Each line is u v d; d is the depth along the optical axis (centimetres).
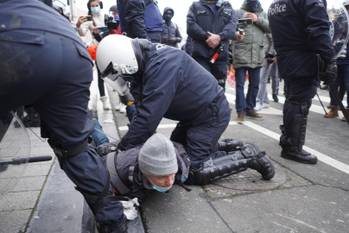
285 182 292
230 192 271
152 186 223
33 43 138
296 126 334
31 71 140
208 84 275
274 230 221
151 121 237
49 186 260
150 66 238
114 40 239
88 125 172
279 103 705
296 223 230
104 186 181
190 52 481
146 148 210
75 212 225
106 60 238
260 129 473
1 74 136
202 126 279
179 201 255
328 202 259
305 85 325
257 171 292
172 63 244
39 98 154
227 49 459
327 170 323
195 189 275
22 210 227
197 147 276
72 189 256
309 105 334
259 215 238
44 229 206
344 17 433
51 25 146
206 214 238
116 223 190
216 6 441
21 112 213
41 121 166
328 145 408
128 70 235
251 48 496
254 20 491
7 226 208
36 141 355
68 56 150
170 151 211
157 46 252
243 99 502
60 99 156
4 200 238
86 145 174
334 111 556
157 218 232
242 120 505
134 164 226
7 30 135
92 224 217
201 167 274
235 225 226
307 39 305
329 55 301
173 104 266
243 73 504
